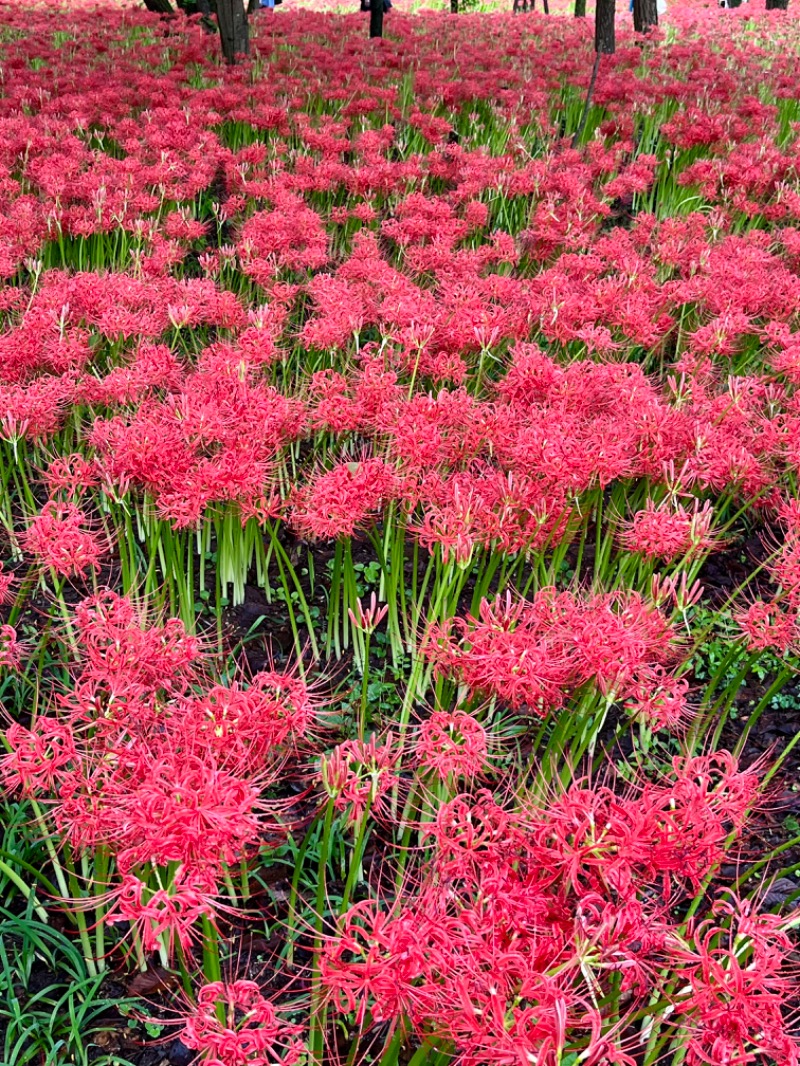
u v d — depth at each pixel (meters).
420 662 3.72
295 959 2.83
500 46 14.97
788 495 4.36
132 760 2.22
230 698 2.33
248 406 4.00
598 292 5.48
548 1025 1.61
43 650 3.55
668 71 13.66
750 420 5.04
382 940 1.77
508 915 1.85
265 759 2.83
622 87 11.06
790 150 9.56
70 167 7.84
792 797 3.54
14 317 6.05
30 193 8.32
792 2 29.52
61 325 4.78
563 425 3.99
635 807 1.88
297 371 5.88
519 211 8.69
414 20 19.38
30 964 2.77
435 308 5.50
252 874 3.04
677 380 5.77
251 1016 1.79
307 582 4.67
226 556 4.32
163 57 13.42
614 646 2.60
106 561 4.68
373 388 4.20
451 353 5.23
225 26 12.78
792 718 3.96
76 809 2.38
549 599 2.96
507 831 2.08
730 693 3.49
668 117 10.90
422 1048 1.99
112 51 13.82
